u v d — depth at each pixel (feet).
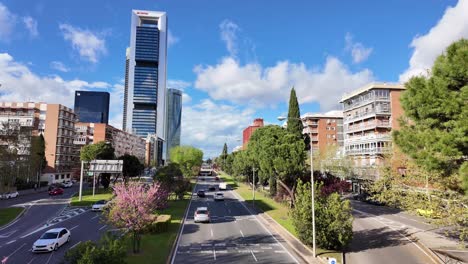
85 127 393.91
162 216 103.50
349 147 251.19
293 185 135.64
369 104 227.40
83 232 96.73
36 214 135.13
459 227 62.44
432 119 45.27
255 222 117.50
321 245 79.05
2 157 151.53
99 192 219.00
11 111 295.28
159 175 159.63
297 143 130.31
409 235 97.81
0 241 86.74
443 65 44.91
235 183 320.09
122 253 44.29
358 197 183.21
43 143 262.88
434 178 65.62
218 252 75.66
